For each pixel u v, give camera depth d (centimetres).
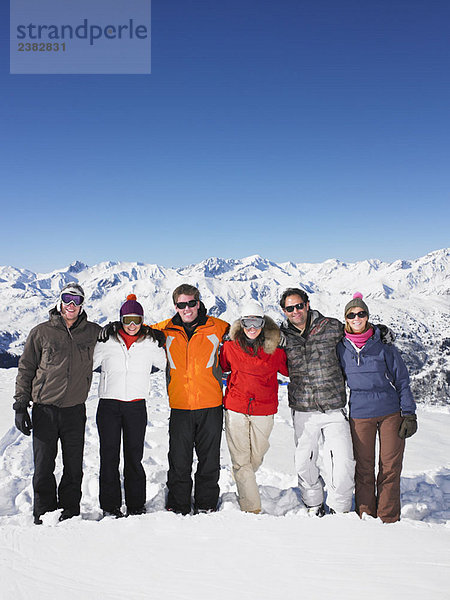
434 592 157
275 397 354
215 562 196
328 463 334
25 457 459
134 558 204
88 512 331
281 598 162
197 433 344
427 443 554
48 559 205
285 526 239
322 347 341
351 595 160
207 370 341
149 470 425
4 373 1191
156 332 343
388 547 201
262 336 337
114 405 336
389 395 330
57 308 334
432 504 369
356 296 340
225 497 367
